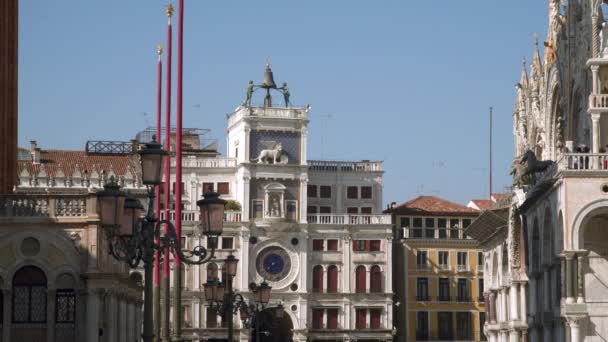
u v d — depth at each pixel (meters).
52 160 136.38
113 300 65.31
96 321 61.09
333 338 157.00
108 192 36.19
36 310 61.16
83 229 61.62
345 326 157.62
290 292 155.50
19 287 61.22
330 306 157.38
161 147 37.41
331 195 166.00
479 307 167.75
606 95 84.12
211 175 159.88
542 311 88.69
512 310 101.81
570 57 92.38
